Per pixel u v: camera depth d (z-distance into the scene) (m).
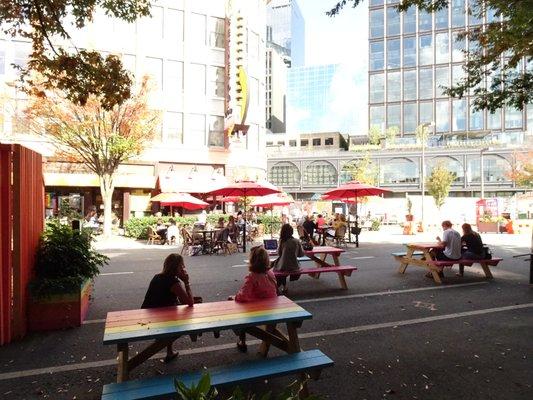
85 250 7.01
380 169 74.69
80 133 21.31
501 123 79.25
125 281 10.14
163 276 5.08
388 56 87.94
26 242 6.16
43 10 7.61
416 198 53.88
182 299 4.91
